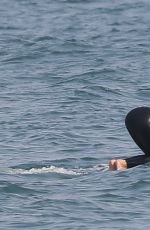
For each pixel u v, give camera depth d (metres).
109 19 92.25
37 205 32.78
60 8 101.56
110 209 32.22
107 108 52.47
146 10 97.75
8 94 56.78
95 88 57.41
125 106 53.12
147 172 35.91
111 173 36.50
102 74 62.03
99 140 44.78
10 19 93.94
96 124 48.41
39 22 91.25
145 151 37.34
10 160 40.94
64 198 33.53
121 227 30.33
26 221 31.02
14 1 107.12
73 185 35.25
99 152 42.28
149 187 34.34
